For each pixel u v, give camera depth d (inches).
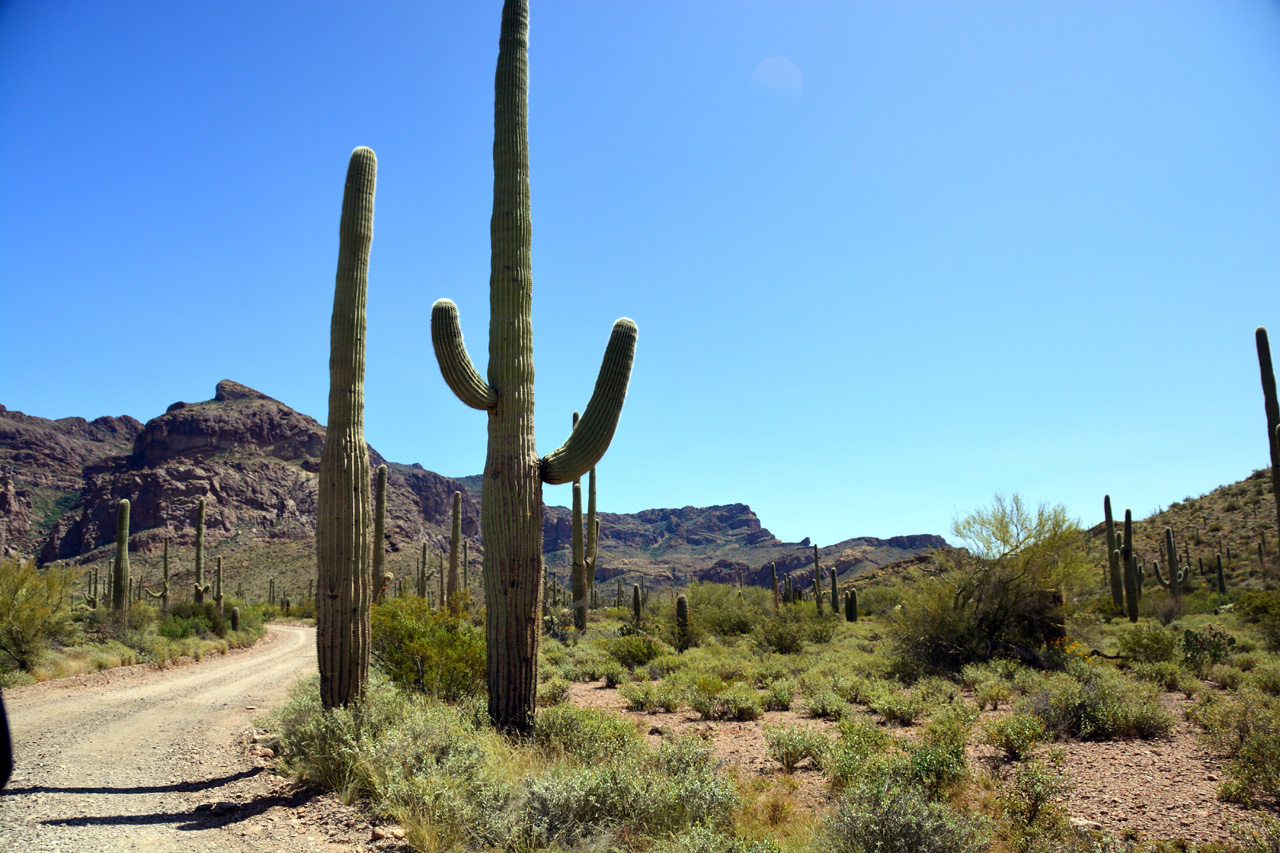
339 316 367.9
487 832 220.7
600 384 372.5
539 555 349.1
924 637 713.6
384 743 280.4
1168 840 224.4
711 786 245.0
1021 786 238.8
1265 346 671.1
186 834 232.4
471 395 344.2
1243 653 684.1
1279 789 262.7
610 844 216.5
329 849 218.4
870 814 209.0
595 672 725.9
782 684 557.6
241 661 974.4
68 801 272.5
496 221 370.3
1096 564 767.1
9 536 6663.4
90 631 984.9
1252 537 2006.6
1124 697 433.7
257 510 7239.2
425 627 470.3
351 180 382.6
